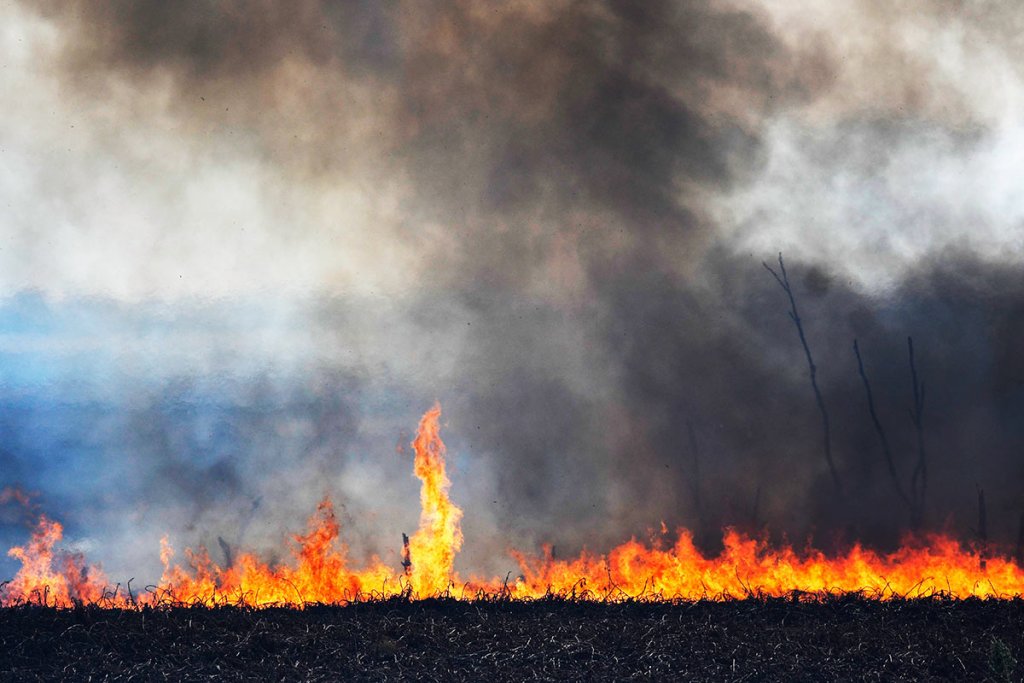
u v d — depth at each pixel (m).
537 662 15.55
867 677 15.09
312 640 16.22
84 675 14.66
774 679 15.03
